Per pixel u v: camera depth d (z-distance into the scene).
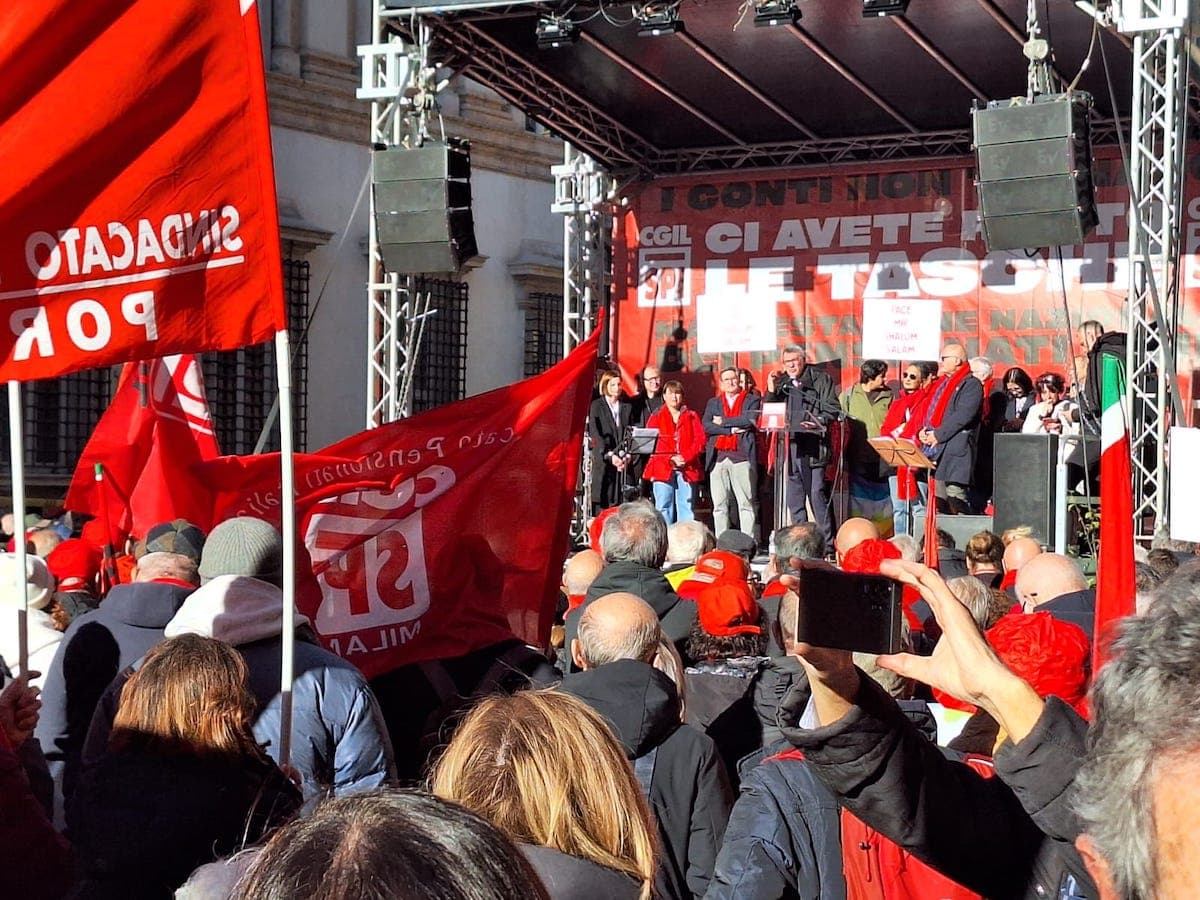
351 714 3.49
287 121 17.17
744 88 13.66
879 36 12.30
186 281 3.47
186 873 2.64
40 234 3.38
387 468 4.52
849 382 14.96
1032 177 9.81
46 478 14.95
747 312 15.26
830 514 13.66
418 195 11.23
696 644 4.44
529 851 2.05
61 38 3.35
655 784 3.28
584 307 15.79
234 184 3.49
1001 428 13.16
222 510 4.53
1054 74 10.34
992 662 1.83
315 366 17.58
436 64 12.36
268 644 3.55
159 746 2.74
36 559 4.61
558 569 4.63
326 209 17.67
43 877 2.70
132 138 3.41
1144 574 4.53
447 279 19.36
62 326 3.40
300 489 4.48
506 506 4.58
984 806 2.05
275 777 2.80
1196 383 13.45
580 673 3.41
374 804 1.13
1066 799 1.77
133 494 6.30
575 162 15.73
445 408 4.57
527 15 11.29
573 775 2.12
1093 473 10.43
